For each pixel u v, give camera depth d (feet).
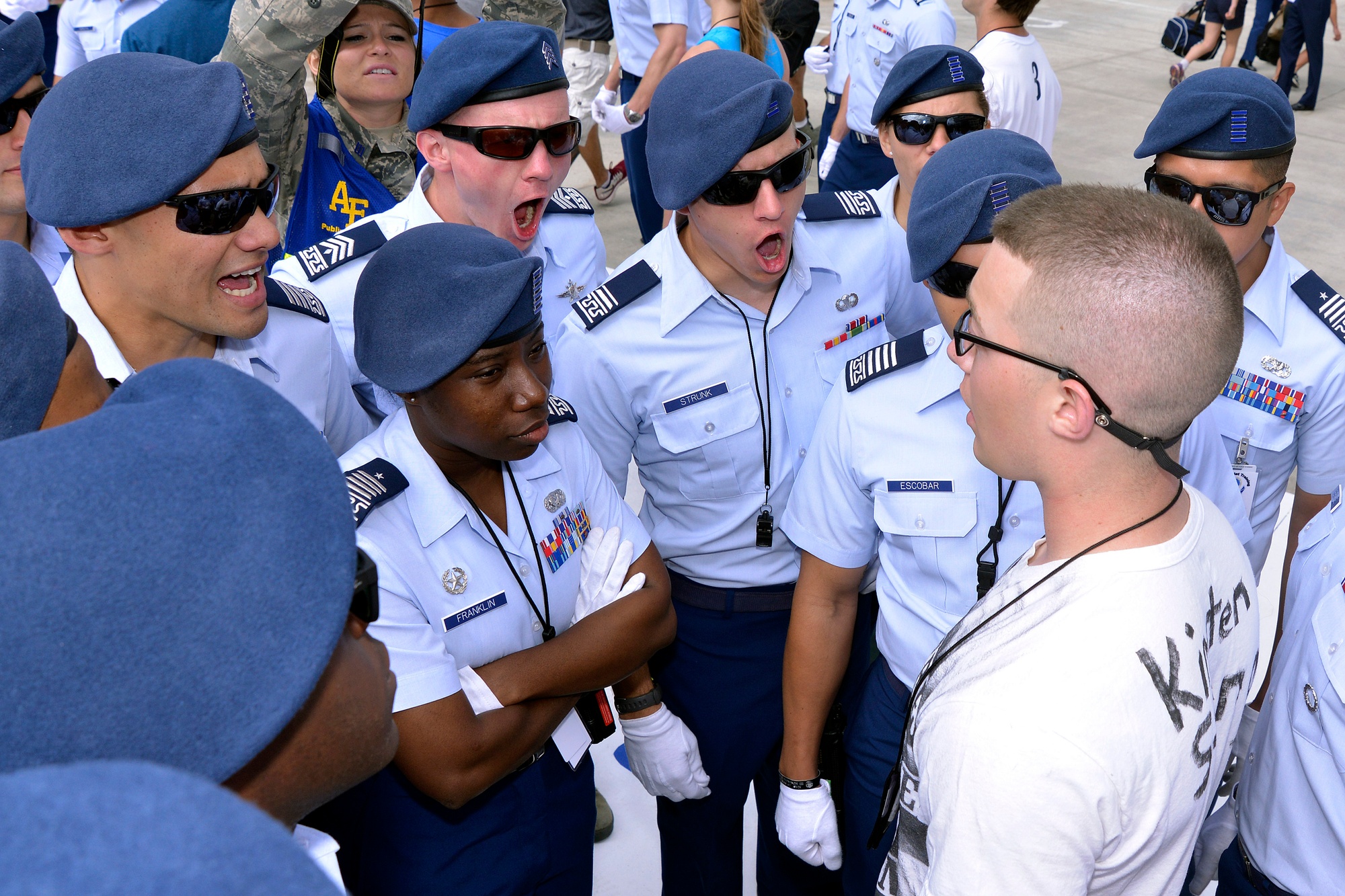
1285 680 5.26
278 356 6.58
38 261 8.18
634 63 18.16
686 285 6.93
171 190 5.15
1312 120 29.68
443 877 5.55
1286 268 7.48
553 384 7.16
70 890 1.12
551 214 8.79
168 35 10.39
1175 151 6.94
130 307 5.75
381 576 5.04
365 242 7.75
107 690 1.78
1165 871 3.83
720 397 7.04
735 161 6.00
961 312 5.73
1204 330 3.39
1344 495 5.51
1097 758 3.33
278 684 1.98
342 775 2.69
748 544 7.25
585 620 5.77
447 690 5.07
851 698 7.53
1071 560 3.72
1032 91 13.17
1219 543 3.98
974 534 5.90
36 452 1.84
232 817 1.30
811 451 6.53
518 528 5.62
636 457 7.50
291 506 2.03
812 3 21.81
